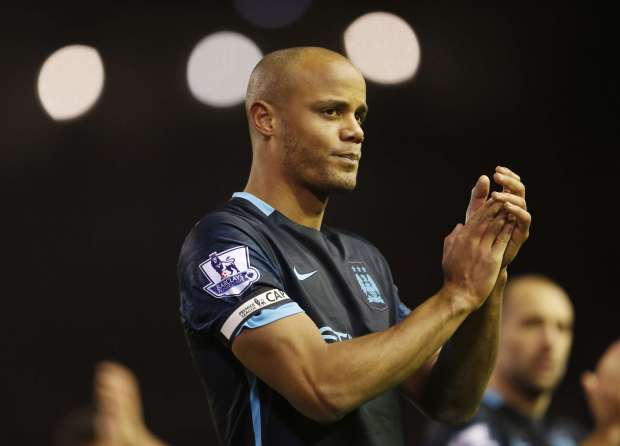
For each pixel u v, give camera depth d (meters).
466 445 13.12
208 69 32.66
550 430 15.79
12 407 33.59
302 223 10.39
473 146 34.34
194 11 32.78
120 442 15.92
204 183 34.12
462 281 9.41
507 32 33.31
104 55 32.91
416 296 34.38
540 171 34.38
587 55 33.56
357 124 10.30
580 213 34.38
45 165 33.62
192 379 34.06
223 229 9.85
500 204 9.61
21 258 33.91
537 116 34.06
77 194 33.91
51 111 32.81
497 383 13.80
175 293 34.19
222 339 9.41
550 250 34.47
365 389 8.89
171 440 33.81
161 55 33.09
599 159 34.16
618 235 34.16
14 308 33.91
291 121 10.28
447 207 34.44
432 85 33.69
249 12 32.66
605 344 33.97
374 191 34.50
